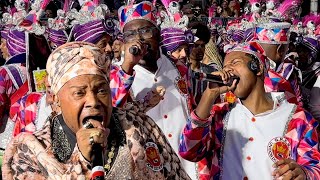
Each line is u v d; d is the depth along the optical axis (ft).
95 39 14.43
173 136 13.46
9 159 7.72
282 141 10.34
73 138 7.72
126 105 8.54
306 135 10.37
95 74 7.59
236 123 10.48
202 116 9.91
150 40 13.25
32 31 14.40
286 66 16.76
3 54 17.37
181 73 14.02
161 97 10.97
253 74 10.38
